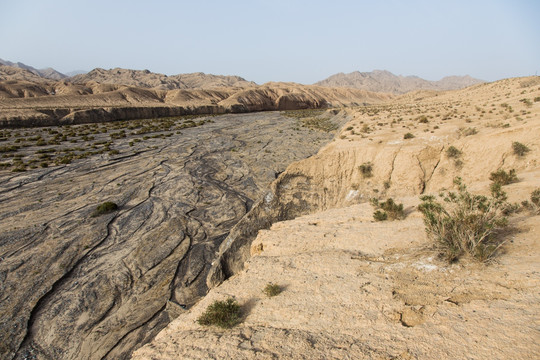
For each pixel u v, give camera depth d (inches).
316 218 613.3
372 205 606.2
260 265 447.2
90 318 611.5
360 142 1062.4
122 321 608.7
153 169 1608.0
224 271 738.2
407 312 273.6
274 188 900.0
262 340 278.2
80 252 837.2
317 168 931.3
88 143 2210.9
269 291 359.9
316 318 297.0
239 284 403.5
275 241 525.7
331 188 917.8
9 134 2438.5
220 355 267.4
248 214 864.3
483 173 778.2
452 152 832.9
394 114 2123.5
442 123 1333.7
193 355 276.5
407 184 858.1
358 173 912.9
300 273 398.9
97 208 1091.3
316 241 494.3
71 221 1013.2
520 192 483.5
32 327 582.6
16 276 721.6
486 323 235.1
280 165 1721.2
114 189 1316.4
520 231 362.6
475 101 2239.2
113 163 1696.6
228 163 1770.4
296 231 557.0
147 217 1066.7
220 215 1112.2
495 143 780.0
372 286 328.8
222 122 3560.5
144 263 800.3
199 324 333.7
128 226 999.0
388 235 455.5
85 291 684.7
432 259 346.0
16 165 1603.1
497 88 2864.2
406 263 358.3
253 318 323.3
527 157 728.3
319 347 252.2
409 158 872.9
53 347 543.5
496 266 307.0
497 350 206.7
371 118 2025.1
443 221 362.6
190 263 807.7
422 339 236.4
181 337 315.0
